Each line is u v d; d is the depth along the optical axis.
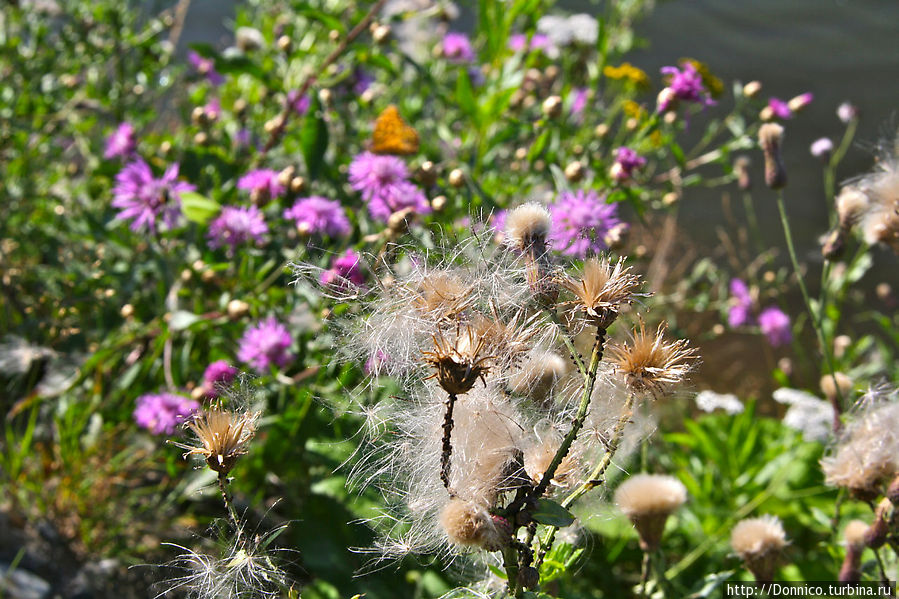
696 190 3.10
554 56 1.99
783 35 4.50
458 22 3.09
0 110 1.91
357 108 1.92
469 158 1.82
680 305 1.97
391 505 1.35
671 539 1.71
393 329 1.34
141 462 1.72
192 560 1.35
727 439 1.82
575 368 1.37
